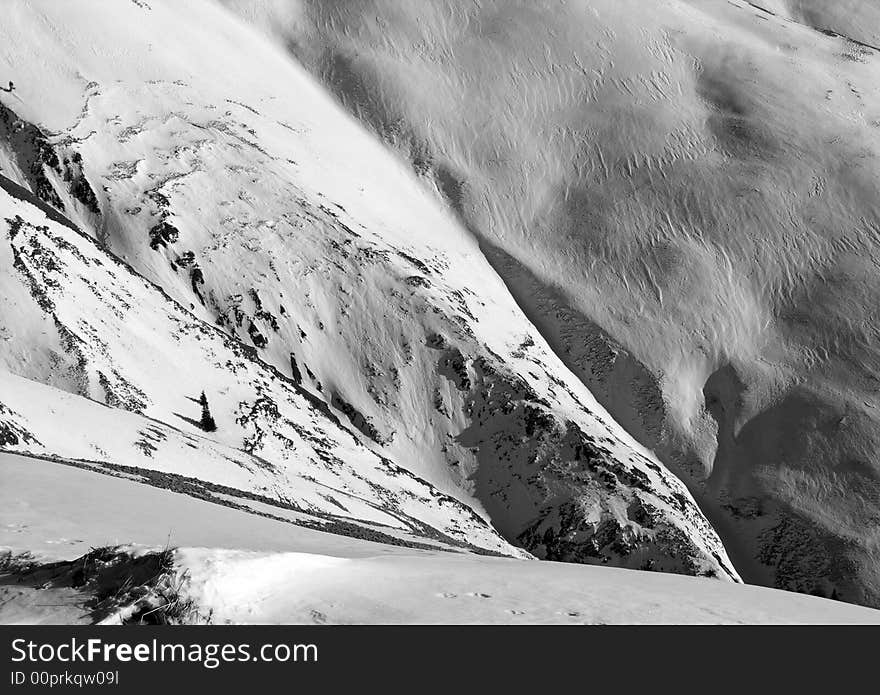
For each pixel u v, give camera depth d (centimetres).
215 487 3406
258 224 10056
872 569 9700
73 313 6038
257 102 13138
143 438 4138
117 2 12950
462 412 9275
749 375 11750
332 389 9131
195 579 930
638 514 8406
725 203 13900
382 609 1002
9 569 970
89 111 10556
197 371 6712
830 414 11231
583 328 12038
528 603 1106
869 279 12912
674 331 12125
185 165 10431
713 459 10856
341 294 9775
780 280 13012
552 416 9100
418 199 13638
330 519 3656
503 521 8538
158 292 7506
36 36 11262
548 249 13262
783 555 9956
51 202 9181
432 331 9731
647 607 1166
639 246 13312
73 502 1539
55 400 4025
